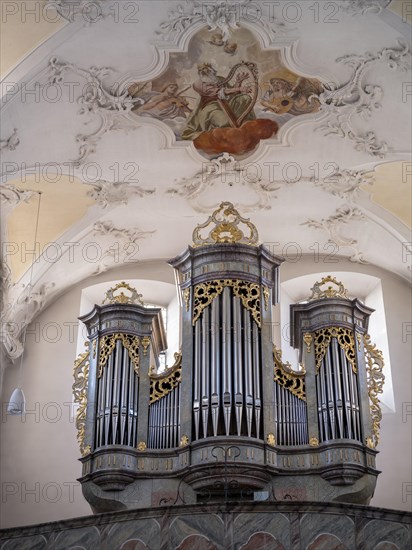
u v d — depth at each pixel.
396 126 16.11
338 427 14.34
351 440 14.16
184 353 15.02
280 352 15.23
